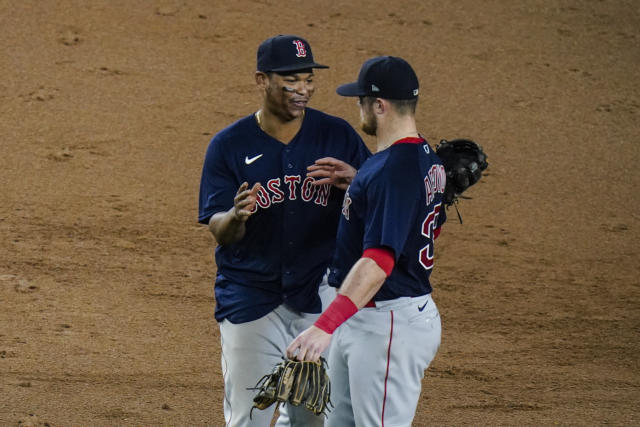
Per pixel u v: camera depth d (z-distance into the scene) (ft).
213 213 58.65
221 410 76.74
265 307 58.44
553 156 171.01
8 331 93.76
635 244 138.62
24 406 74.38
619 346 102.12
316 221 59.06
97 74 183.83
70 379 82.07
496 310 111.75
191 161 155.02
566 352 99.35
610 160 171.32
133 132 163.53
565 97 196.85
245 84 187.42
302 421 59.82
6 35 194.39
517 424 77.46
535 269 126.93
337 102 183.73
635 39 227.40
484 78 201.67
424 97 190.60
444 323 106.32
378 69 52.34
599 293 119.96
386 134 52.75
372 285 49.16
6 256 115.65
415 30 221.05
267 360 58.85
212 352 92.53
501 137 177.17
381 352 52.42
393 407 53.11
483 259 128.98
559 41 223.30
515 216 145.79
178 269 117.08
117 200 138.31
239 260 59.11
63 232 125.39
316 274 59.21
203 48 200.54
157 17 211.61
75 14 207.10
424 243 52.24
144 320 100.22
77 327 96.53
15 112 166.20
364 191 51.26
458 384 87.66
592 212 149.79
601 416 80.18
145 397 78.69
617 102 196.34
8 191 137.80
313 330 48.85
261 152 58.49
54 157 151.33
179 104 176.24
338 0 232.94
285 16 219.82
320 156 59.31
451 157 57.31
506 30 226.17
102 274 113.19
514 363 94.84
